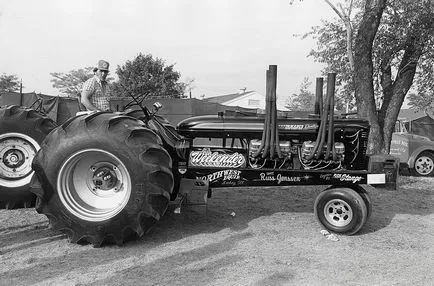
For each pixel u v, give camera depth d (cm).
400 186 875
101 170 459
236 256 424
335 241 480
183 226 523
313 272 388
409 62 1015
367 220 530
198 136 546
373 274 388
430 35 1016
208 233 498
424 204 692
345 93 1261
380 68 1112
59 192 445
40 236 479
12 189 577
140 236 451
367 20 933
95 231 440
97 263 402
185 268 392
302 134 538
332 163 538
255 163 542
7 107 600
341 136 544
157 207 445
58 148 443
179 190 517
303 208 629
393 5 1036
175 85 3956
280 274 381
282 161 542
